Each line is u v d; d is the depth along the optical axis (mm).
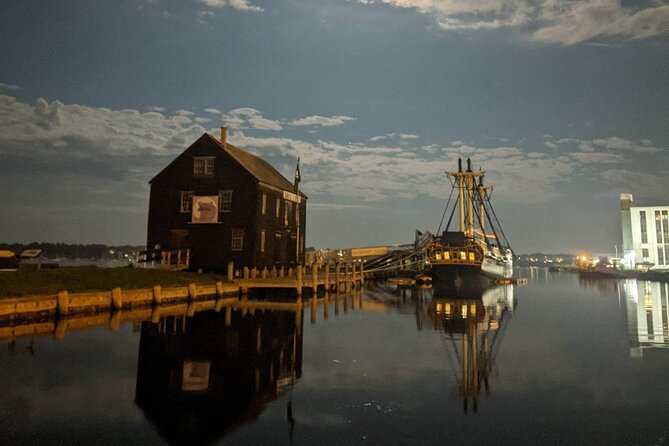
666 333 22312
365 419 10070
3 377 12938
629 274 110688
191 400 11148
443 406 10977
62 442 8648
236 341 18594
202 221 49062
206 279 41500
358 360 15758
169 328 21500
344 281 54156
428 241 75250
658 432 9367
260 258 49281
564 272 184375
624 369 14719
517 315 29922
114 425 9516
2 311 21891
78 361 14836
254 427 9531
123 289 30969
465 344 19062
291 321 25109
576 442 8883
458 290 56375
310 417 10133
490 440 8969
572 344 19188
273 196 52906
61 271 31078
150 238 49938
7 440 8695
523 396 11797
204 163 49938
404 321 26219
